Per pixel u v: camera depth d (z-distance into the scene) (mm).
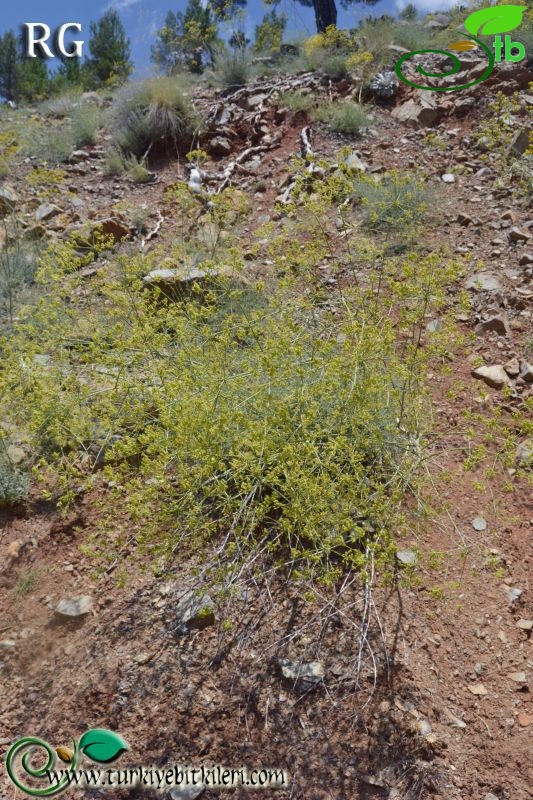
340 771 2441
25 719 2668
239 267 4039
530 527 3324
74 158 8203
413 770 2418
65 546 3301
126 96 8883
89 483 3143
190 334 3791
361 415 3000
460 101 7660
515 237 5387
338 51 9547
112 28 17969
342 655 2762
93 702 2686
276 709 2617
